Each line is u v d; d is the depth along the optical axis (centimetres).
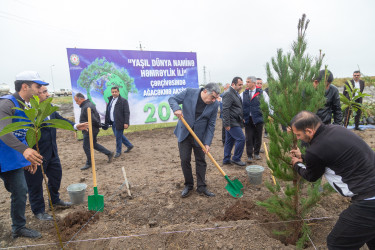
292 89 237
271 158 242
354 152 178
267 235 269
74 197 367
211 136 377
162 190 409
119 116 637
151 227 307
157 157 646
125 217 329
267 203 253
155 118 1027
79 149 777
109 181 473
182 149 373
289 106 237
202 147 359
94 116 554
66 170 566
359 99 778
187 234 271
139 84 985
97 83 912
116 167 569
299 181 247
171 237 269
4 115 244
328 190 236
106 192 416
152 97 1012
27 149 216
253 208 327
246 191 387
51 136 334
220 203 353
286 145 237
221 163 550
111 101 652
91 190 432
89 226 304
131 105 981
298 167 219
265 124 247
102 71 916
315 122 192
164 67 1023
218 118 1324
